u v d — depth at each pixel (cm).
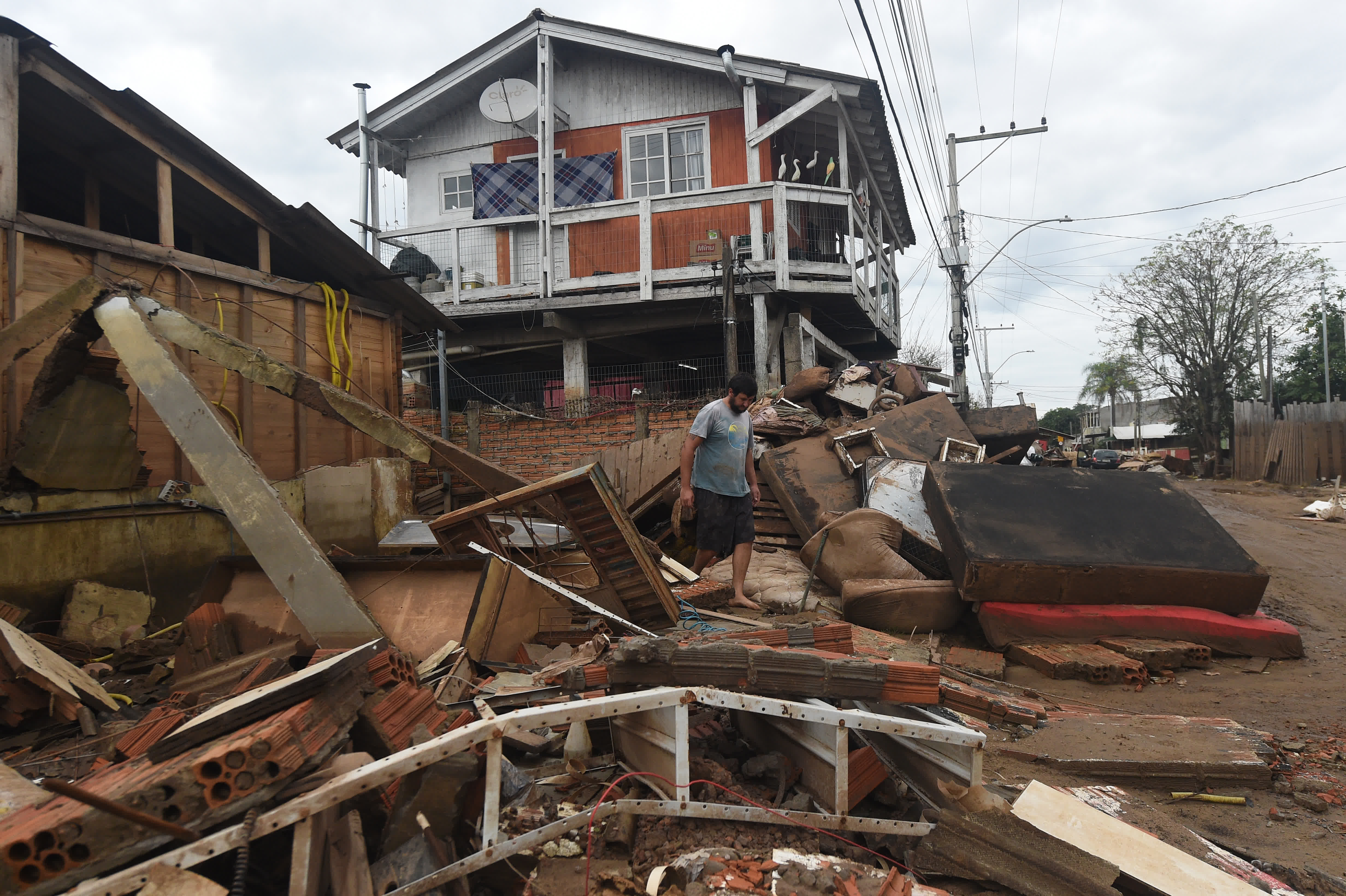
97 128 588
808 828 253
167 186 623
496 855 212
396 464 793
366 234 1343
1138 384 3522
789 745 290
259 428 683
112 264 564
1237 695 462
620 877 223
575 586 503
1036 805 276
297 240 766
